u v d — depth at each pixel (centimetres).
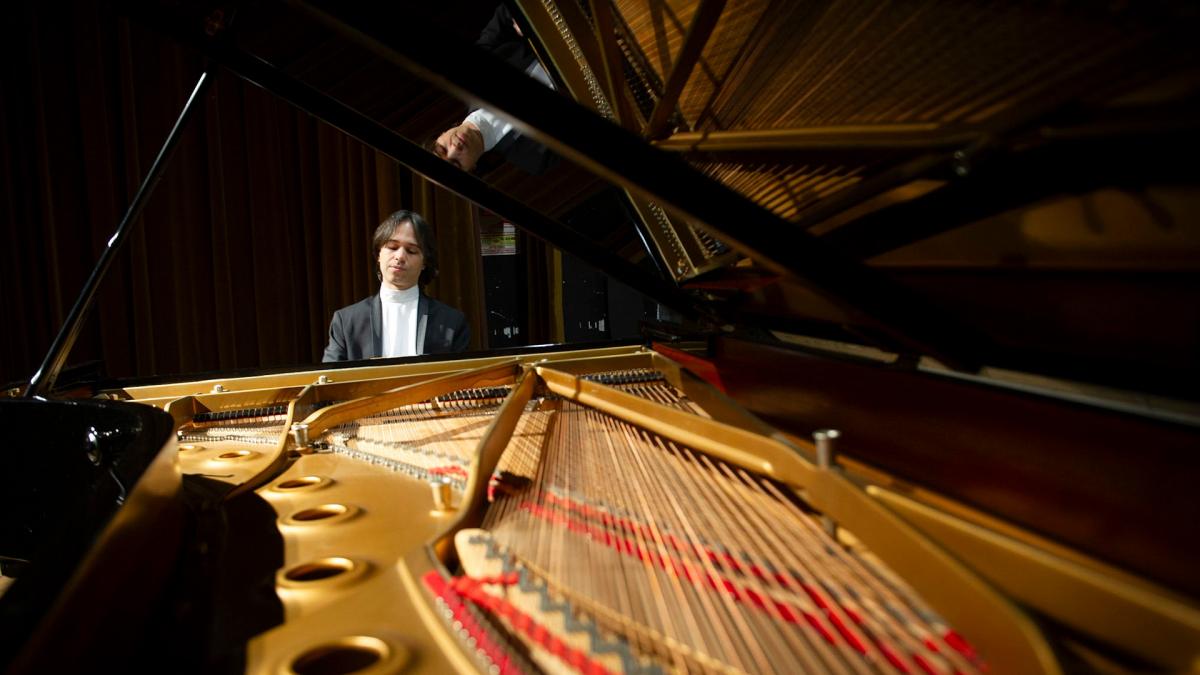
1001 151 81
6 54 441
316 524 117
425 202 625
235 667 73
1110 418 81
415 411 207
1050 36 76
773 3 128
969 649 68
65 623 58
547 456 146
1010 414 93
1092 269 83
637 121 180
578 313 743
